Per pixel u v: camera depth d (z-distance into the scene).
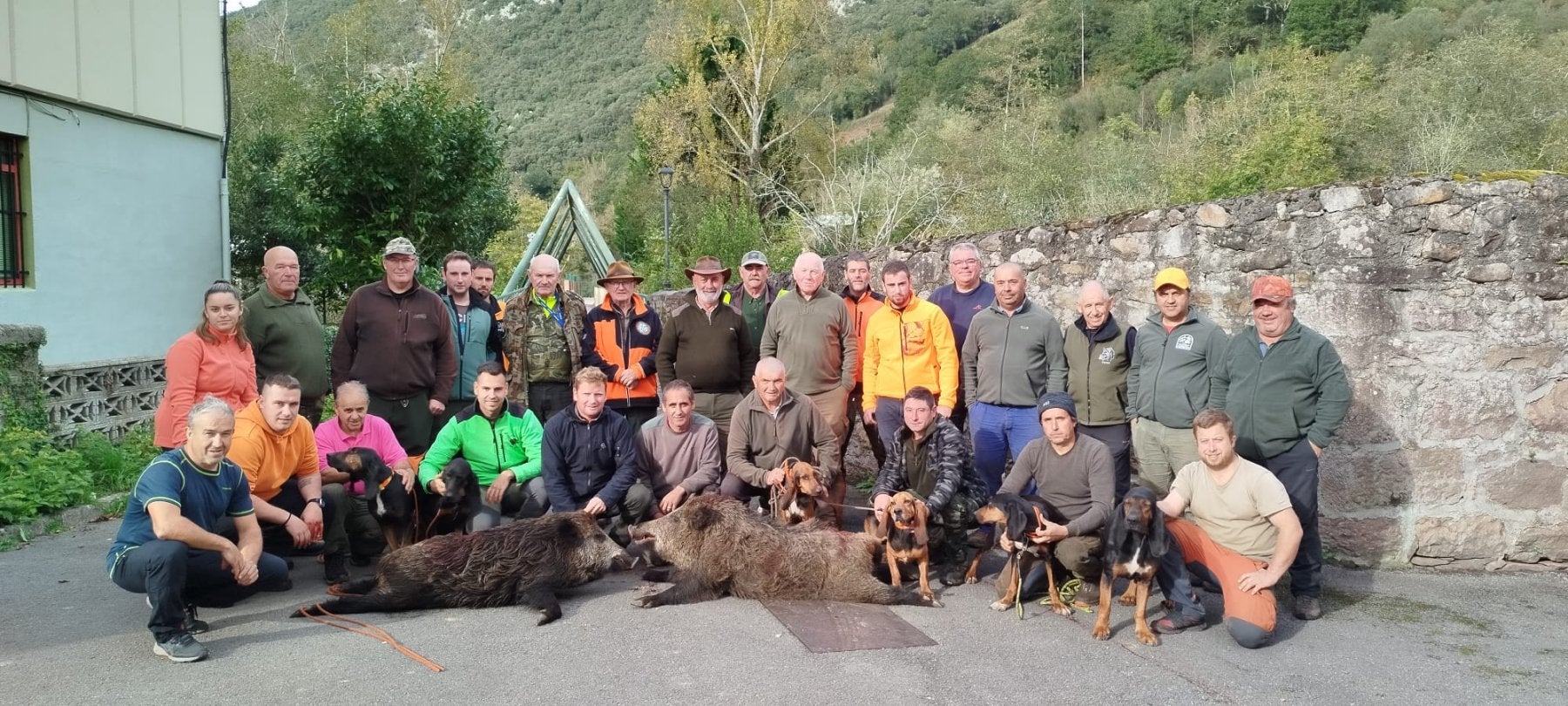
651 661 4.36
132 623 4.84
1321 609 5.27
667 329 7.32
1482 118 21.30
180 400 5.66
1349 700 4.04
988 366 6.68
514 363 7.34
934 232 25.89
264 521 5.55
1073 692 4.07
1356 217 6.04
